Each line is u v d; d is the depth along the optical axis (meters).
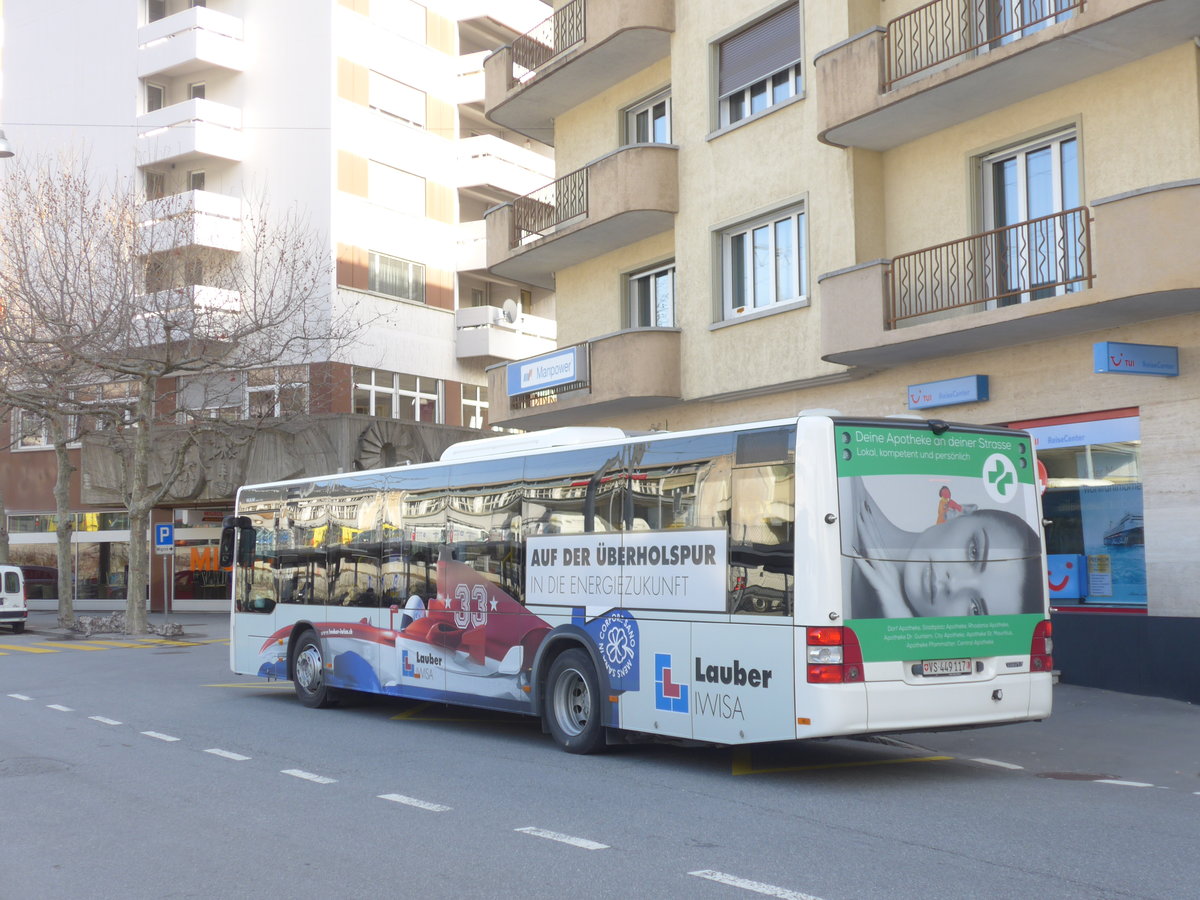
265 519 16.84
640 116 22.83
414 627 13.67
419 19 38.56
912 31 16.59
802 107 18.19
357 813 8.41
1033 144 15.66
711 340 19.73
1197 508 13.64
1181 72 13.88
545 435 12.26
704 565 10.03
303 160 35.62
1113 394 14.49
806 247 18.12
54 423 31.86
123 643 27.61
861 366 17.19
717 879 6.46
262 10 36.56
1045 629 10.12
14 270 28.03
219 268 31.75
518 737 12.56
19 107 38.97
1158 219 12.69
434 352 38.19
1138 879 6.41
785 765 10.58
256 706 15.54
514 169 40.12
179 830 7.94
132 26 37.38
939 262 16.53
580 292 23.83
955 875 6.52
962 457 9.90
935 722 9.42
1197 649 13.53
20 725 13.53
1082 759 10.70
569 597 11.44
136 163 36.84
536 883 6.44
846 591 9.20
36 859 7.22
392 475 14.38
